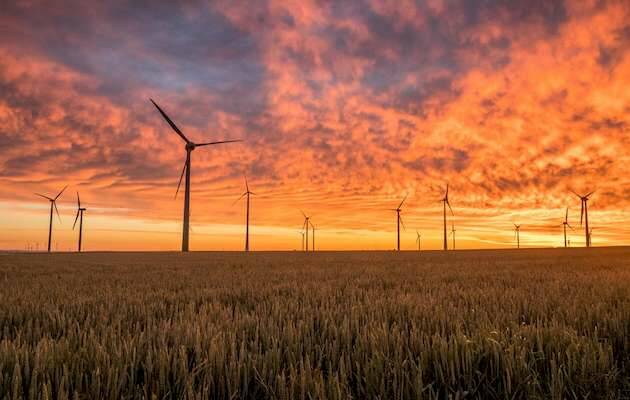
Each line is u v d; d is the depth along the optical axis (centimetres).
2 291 995
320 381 280
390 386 308
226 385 322
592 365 331
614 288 883
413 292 862
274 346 363
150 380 315
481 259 3497
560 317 538
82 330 493
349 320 505
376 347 370
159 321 534
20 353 348
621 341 433
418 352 375
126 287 1112
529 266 2180
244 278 1404
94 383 287
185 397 275
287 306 652
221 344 362
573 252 6022
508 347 358
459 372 330
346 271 1792
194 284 1190
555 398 288
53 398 293
